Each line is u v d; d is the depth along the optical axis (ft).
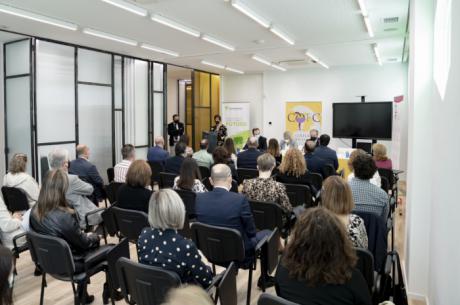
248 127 39.73
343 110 33.17
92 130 25.62
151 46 24.98
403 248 14.39
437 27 8.96
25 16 17.15
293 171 14.89
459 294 5.20
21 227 9.95
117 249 8.63
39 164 22.00
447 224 6.48
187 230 11.73
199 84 38.04
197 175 13.41
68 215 8.37
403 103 31.37
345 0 15.96
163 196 6.66
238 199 9.07
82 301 8.46
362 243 7.38
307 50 26.76
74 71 24.06
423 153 9.93
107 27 19.94
